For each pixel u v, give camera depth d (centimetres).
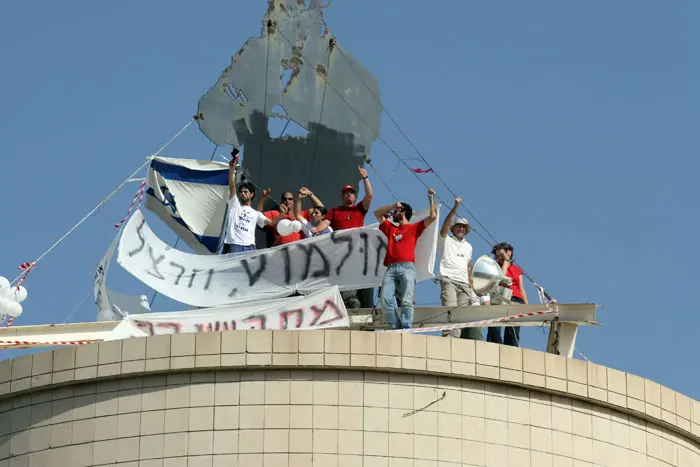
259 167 4803
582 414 3606
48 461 3441
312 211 4609
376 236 4450
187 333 3447
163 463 3366
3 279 4394
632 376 3697
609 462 3603
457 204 4391
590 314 4034
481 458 3444
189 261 4450
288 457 3353
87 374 3459
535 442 3519
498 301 4216
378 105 4938
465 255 4481
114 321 4059
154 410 3416
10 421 3516
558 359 3597
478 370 3494
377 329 4181
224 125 4784
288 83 4869
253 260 4447
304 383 3416
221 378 3419
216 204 4881
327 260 4447
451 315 4153
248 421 3381
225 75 4816
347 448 3372
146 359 3441
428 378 3469
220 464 3350
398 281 4047
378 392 3428
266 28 4884
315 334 3438
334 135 4881
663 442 3734
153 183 4862
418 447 3406
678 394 3778
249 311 4069
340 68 4928
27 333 4000
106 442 3416
